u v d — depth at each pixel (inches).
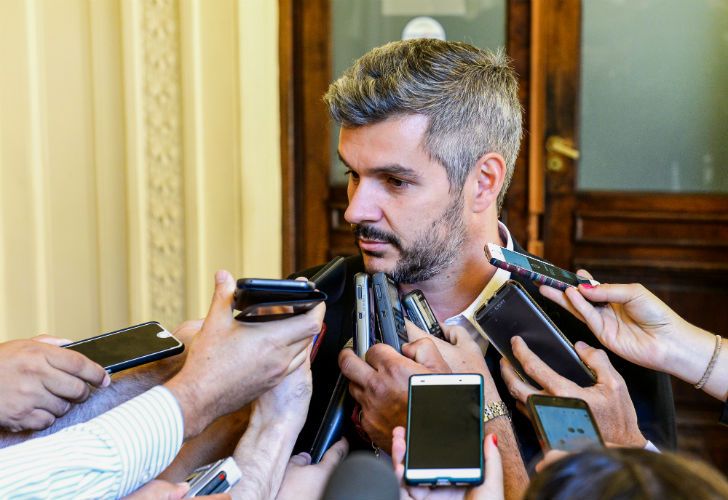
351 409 57.1
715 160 122.6
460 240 58.6
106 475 41.3
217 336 45.6
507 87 59.3
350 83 56.3
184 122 118.6
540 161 123.8
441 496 44.6
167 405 43.6
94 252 123.4
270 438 49.4
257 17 117.5
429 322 57.9
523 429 56.9
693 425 122.6
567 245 125.2
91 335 124.6
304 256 128.7
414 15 124.4
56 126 121.5
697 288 124.0
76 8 119.7
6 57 120.1
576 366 54.3
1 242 123.0
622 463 27.6
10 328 124.3
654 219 123.3
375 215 56.9
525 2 122.3
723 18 120.3
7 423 46.5
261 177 120.6
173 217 120.5
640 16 121.3
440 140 55.6
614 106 123.0
